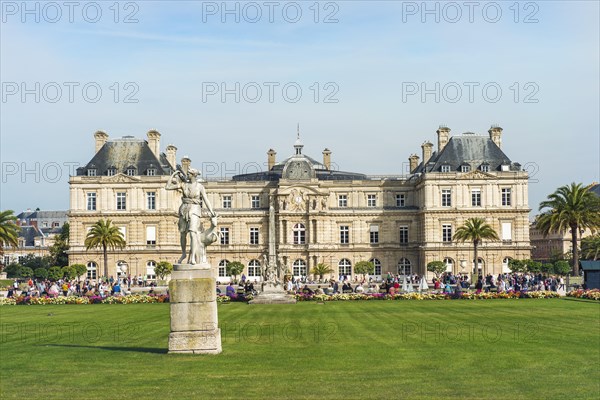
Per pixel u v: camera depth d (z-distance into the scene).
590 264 91.31
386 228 155.62
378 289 114.75
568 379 30.80
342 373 31.88
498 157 151.00
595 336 44.69
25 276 186.50
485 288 99.06
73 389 28.78
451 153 150.88
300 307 72.44
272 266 86.25
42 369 32.94
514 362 34.78
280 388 28.84
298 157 156.38
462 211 146.38
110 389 28.73
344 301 82.50
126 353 37.25
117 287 96.19
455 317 58.53
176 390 28.50
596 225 114.81
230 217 157.25
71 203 146.38
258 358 35.53
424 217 147.62
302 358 35.69
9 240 113.19
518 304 74.12
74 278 135.38
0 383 29.97
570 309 66.62
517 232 146.50
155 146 152.12
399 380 30.44
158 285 127.19
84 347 40.09
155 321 56.44
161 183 146.38
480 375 31.58
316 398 27.25
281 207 153.50
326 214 153.50
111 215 146.00
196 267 36.72
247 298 84.00
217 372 31.95
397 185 159.88
